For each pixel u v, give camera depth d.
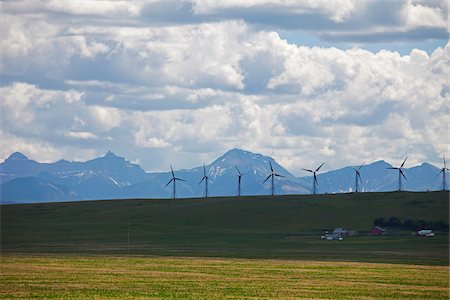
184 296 184.75
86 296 182.62
